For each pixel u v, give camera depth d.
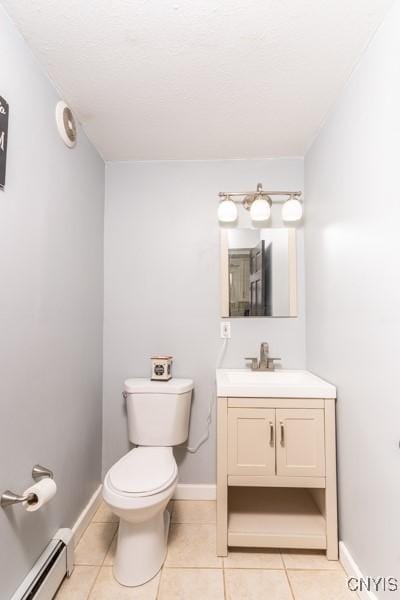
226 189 2.15
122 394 2.12
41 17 1.12
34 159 1.28
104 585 1.37
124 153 2.08
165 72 1.38
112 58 1.30
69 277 1.61
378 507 1.18
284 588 1.36
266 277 2.11
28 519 1.22
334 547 1.51
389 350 1.10
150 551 1.42
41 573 1.22
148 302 2.14
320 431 1.54
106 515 1.89
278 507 1.75
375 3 1.07
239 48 1.25
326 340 1.71
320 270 1.80
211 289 2.13
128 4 1.07
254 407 1.56
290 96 1.53
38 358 1.31
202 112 1.66
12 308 1.14
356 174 1.35
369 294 1.24
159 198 2.17
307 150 2.04
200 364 2.12
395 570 1.07
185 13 1.10
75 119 1.69
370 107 1.23
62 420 1.53
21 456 1.19
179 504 2.00
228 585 1.37
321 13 1.10
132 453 1.72
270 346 2.09
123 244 2.16
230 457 1.56
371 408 1.23
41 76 1.34
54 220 1.46
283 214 2.01
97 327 2.03
